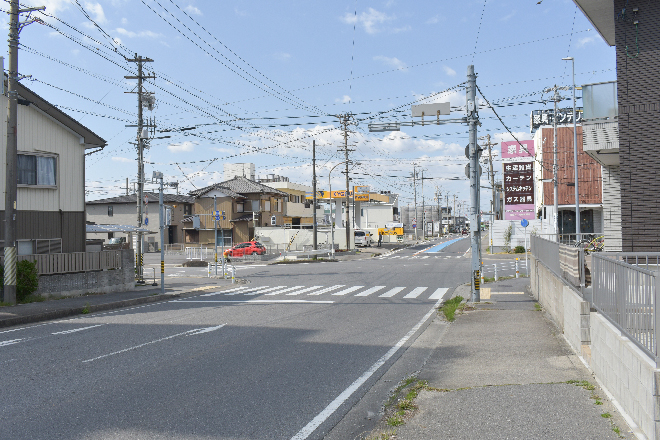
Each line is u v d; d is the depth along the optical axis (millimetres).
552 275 11656
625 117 12680
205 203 59719
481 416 5121
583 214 43594
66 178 19062
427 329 11461
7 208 14367
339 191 71750
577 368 6879
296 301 16594
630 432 4500
